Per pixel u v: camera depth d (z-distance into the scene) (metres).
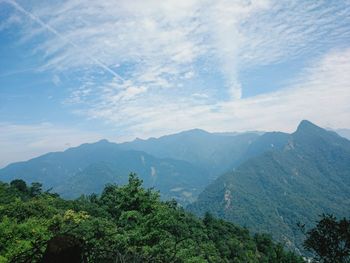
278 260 16.94
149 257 6.25
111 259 5.60
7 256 17.45
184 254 22.30
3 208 28.64
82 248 4.20
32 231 20.59
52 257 3.93
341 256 8.05
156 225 27.75
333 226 8.21
